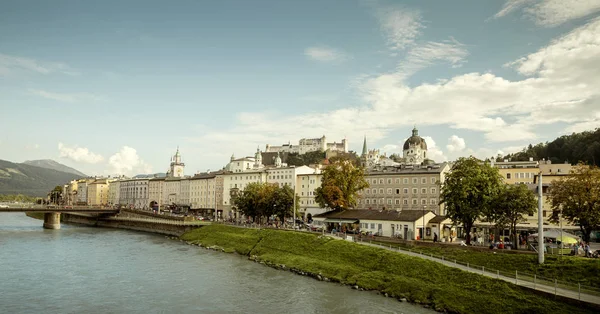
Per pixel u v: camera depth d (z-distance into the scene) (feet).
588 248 204.33
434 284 194.29
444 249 236.43
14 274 236.43
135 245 368.68
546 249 213.87
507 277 186.09
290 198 413.59
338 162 393.50
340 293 199.41
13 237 405.80
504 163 481.05
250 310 173.78
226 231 388.78
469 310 167.94
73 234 453.99
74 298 189.67
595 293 159.74
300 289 207.31
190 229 443.32
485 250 220.43
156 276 236.63
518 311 159.84
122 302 184.34
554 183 256.52
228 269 257.96
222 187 646.74
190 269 257.34
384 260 231.50
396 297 191.62
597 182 229.66
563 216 242.78
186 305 180.65
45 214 536.01
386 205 451.53
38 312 169.27
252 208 438.81
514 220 240.32
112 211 595.88
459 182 256.11
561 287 168.96
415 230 298.35
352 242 275.59
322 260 258.98
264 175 583.58
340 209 385.29
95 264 270.05
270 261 277.23
